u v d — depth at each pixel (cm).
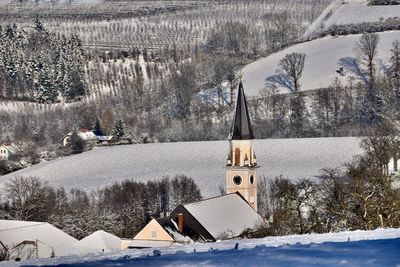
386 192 11812
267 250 5678
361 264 5016
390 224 11262
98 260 5647
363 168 14888
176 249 6025
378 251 5444
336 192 12769
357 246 5684
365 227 11544
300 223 13038
